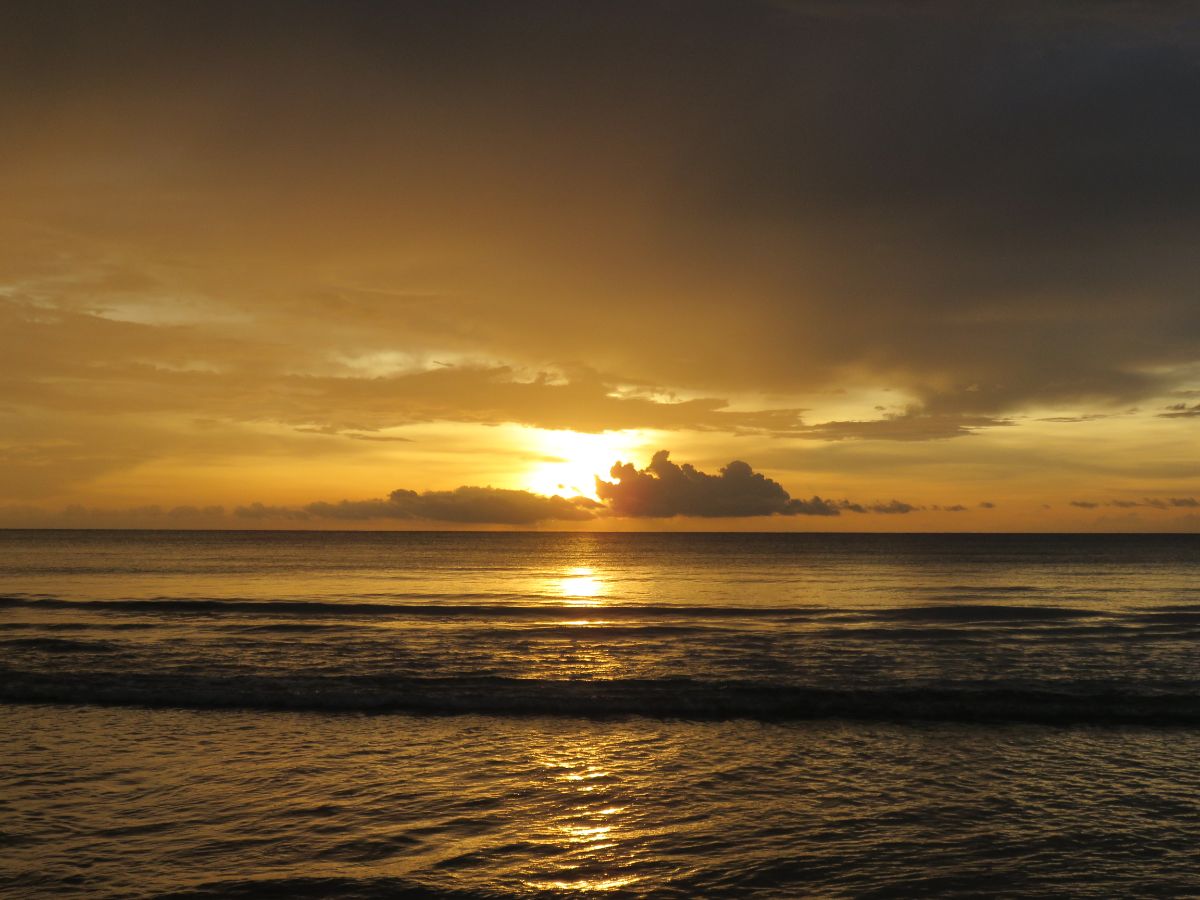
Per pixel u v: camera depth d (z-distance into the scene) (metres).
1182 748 13.81
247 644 25.22
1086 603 42.06
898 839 9.92
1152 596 46.41
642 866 9.11
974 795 11.48
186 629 29.22
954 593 49.00
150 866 8.95
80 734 14.34
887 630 29.77
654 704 16.55
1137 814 10.77
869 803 11.18
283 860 9.16
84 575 62.12
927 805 11.10
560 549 144.38
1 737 14.11
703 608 38.38
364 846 9.58
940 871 9.03
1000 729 14.99
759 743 14.09
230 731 14.63
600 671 20.80
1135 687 18.78
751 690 17.62
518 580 61.50
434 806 10.95
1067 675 20.39
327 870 8.90
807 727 15.13
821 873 8.96
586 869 9.02
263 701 16.73
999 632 29.08
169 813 10.57
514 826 10.27
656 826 10.30
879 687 18.72
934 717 15.84
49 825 10.09
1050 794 11.54
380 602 41.88
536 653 23.77
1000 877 8.88
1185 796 11.46
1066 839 9.93
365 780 11.98
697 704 16.53
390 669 20.89
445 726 15.09
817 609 38.62
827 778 12.24
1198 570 73.94
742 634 28.45
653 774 12.38
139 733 14.45
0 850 9.30
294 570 71.62
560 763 12.89
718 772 12.48
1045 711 16.02
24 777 11.94
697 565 87.00
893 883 8.73
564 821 10.45
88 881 8.53
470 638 27.09
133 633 27.89
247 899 8.20
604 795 11.43
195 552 111.12
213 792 11.39
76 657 22.33
